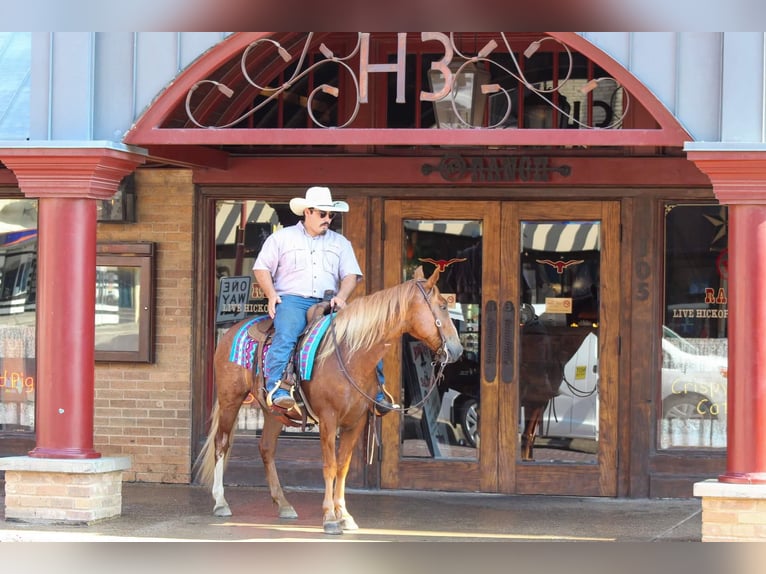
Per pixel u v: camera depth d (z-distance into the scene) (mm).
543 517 11281
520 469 12578
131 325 13133
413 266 12781
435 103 11906
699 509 11742
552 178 12383
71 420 10688
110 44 10703
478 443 12688
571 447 12531
